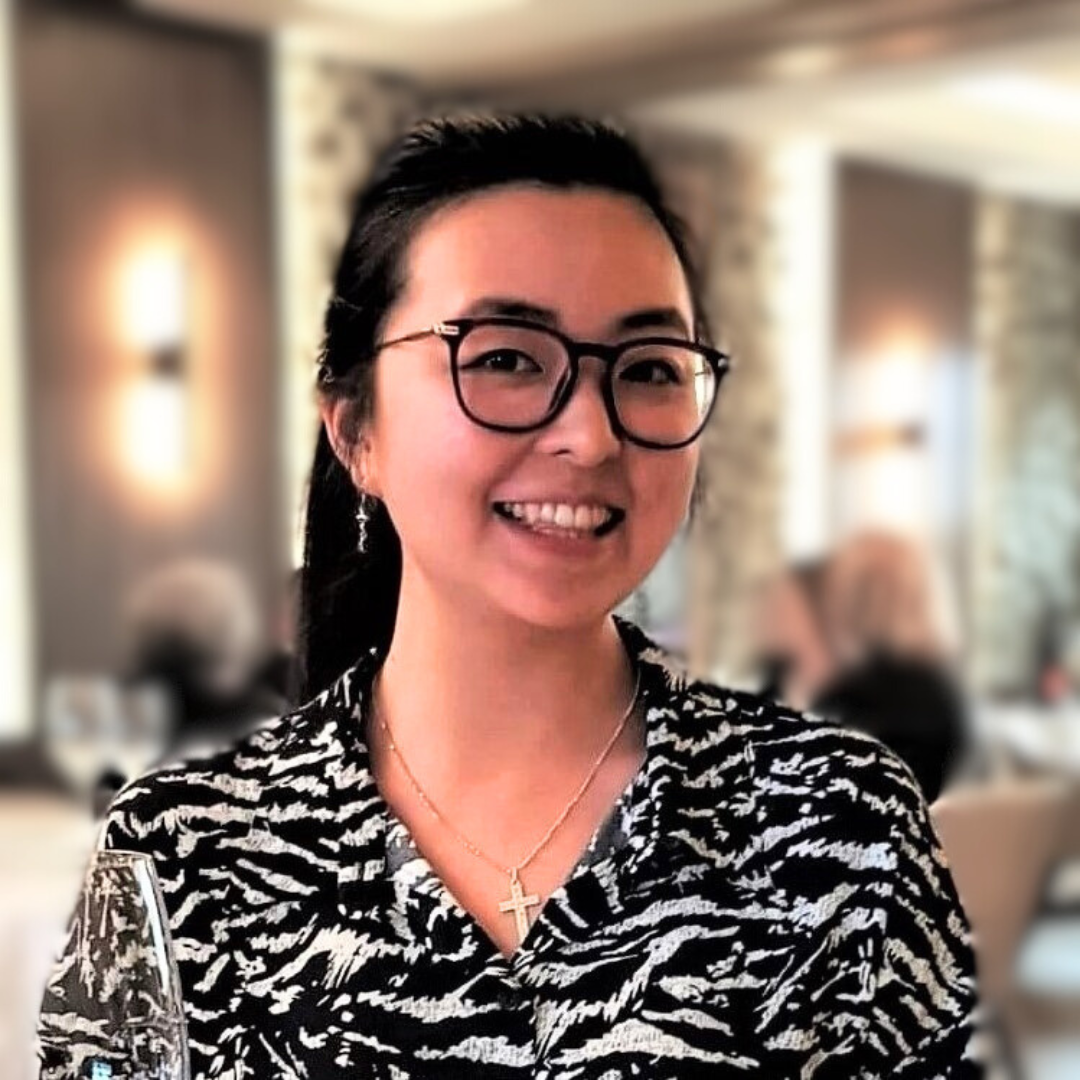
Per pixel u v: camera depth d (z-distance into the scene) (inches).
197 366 161.3
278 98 170.7
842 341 225.1
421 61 179.6
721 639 200.5
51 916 76.2
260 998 35.4
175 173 159.8
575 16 164.4
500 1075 34.1
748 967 35.0
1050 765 149.8
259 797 37.0
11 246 145.9
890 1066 36.0
